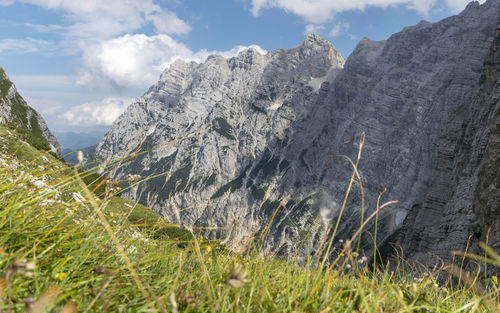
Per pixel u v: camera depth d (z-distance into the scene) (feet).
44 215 10.88
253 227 11.82
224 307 8.27
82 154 7.02
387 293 9.75
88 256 10.10
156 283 9.83
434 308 9.73
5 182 11.37
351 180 7.12
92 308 7.68
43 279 8.47
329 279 9.55
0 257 8.27
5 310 6.21
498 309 9.05
